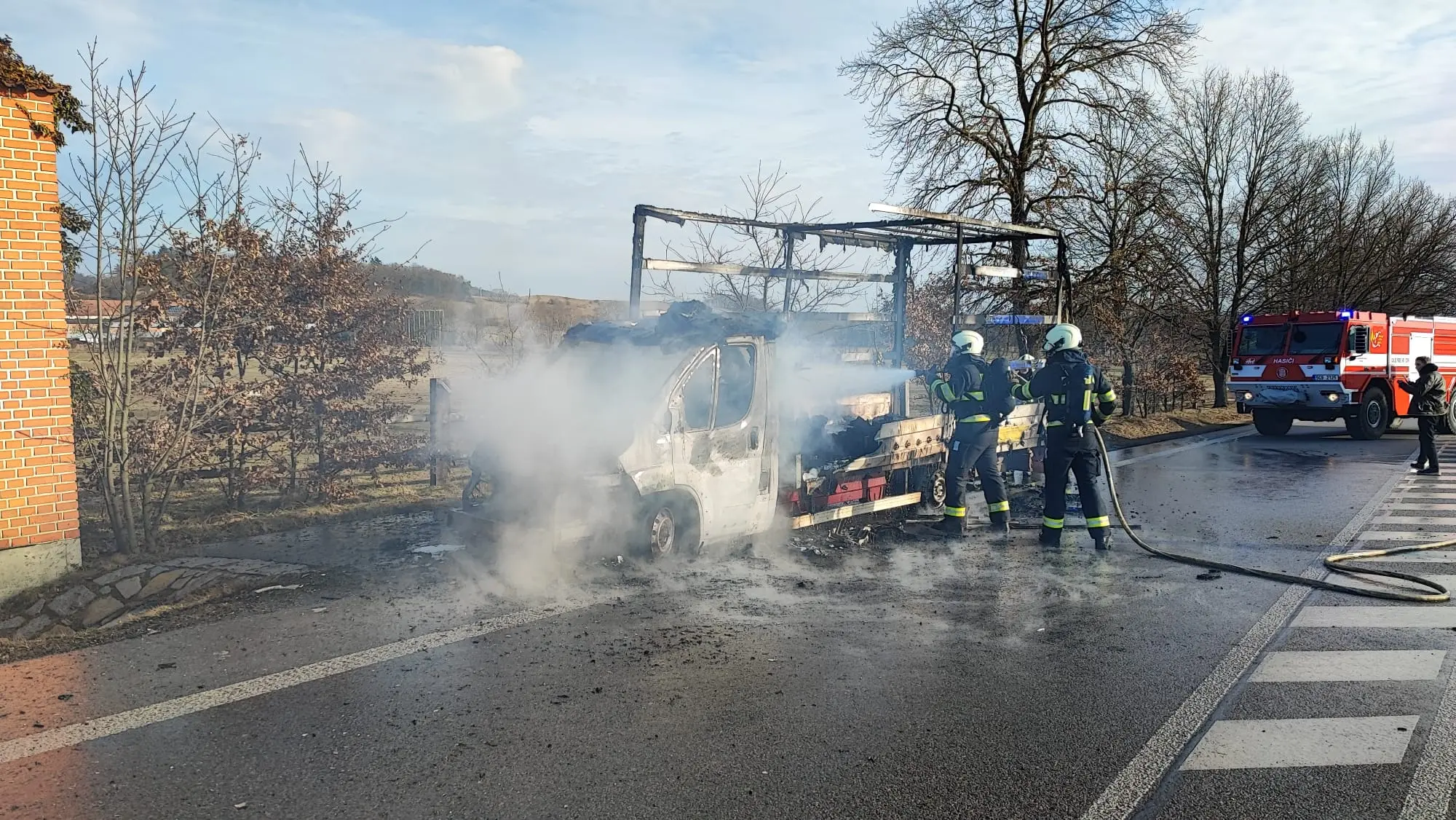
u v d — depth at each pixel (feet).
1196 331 91.50
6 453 22.29
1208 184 87.04
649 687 16.74
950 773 13.48
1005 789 13.04
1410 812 12.37
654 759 13.94
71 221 26.43
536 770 13.60
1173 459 52.21
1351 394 61.46
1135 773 13.48
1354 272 96.73
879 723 15.23
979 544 28.84
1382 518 33.63
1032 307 51.57
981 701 16.20
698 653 18.57
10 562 22.35
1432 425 45.34
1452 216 104.68
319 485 33.27
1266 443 60.95
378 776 13.43
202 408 29.71
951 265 51.13
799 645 19.06
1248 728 15.06
